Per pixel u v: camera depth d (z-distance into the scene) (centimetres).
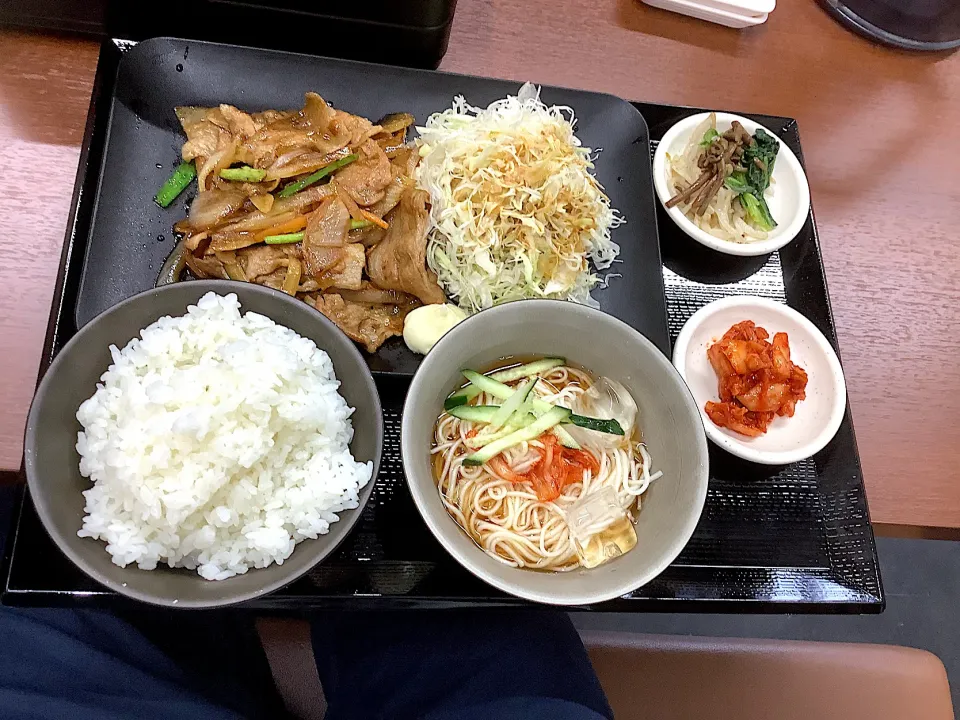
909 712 47
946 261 54
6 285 41
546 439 40
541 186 48
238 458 34
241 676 46
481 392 40
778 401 45
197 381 35
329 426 36
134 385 34
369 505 41
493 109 49
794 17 58
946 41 58
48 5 44
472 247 47
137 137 44
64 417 34
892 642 70
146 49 45
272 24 47
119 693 40
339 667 45
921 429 49
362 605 39
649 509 38
